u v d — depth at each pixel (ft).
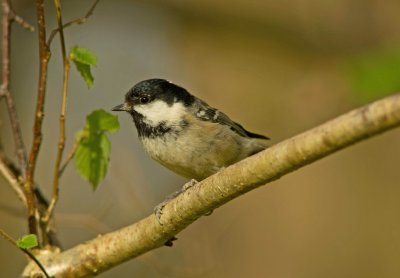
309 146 16.37
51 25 48.01
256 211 41.09
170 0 48.93
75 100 47.03
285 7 47.80
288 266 39.88
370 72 23.72
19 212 27.35
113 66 48.57
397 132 41.04
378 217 40.04
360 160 41.16
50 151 43.65
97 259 22.52
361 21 46.03
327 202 40.70
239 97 45.16
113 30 49.32
